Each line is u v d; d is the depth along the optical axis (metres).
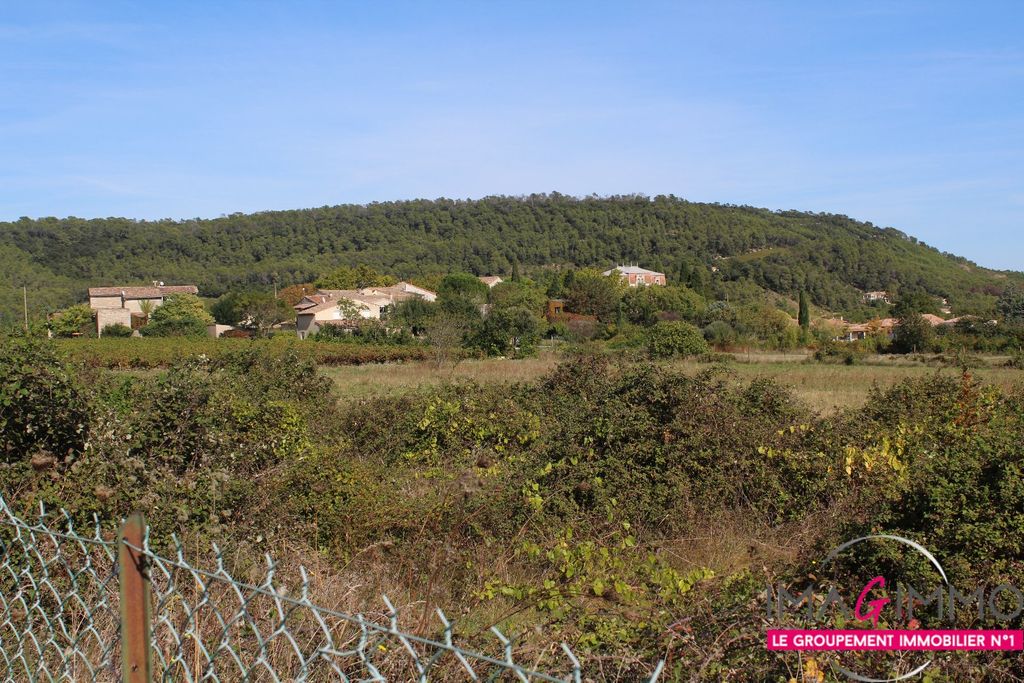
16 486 5.61
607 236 136.38
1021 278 129.88
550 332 58.19
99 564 4.19
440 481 8.41
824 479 7.72
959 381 12.86
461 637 4.07
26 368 6.37
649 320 69.56
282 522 6.16
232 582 2.64
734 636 3.87
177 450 7.27
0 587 4.18
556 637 4.27
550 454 8.51
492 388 12.74
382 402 12.40
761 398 10.54
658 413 8.91
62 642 4.01
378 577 5.35
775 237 135.75
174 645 3.35
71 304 74.12
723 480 7.75
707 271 117.19
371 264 118.00
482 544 6.59
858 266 114.75
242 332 67.56
